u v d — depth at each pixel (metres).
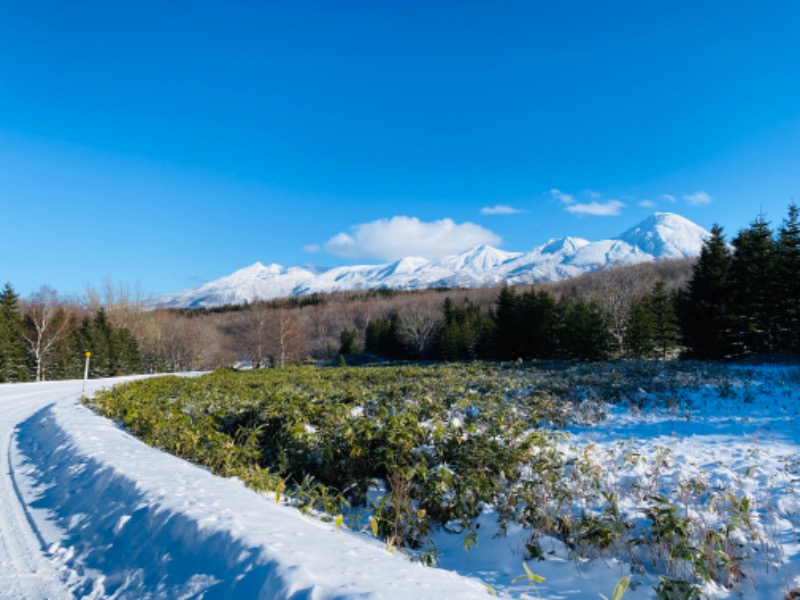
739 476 6.86
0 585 3.71
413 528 5.69
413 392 14.83
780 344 26.34
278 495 5.65
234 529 3.81
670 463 7.76
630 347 34.69
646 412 12.53
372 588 2.85
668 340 33.00
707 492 6.05
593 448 8.19
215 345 80.06
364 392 13.70
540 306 41.56
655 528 4.55
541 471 6.55
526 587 4.32
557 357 39.62
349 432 7.36
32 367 46.00
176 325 76.00
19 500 5.98
